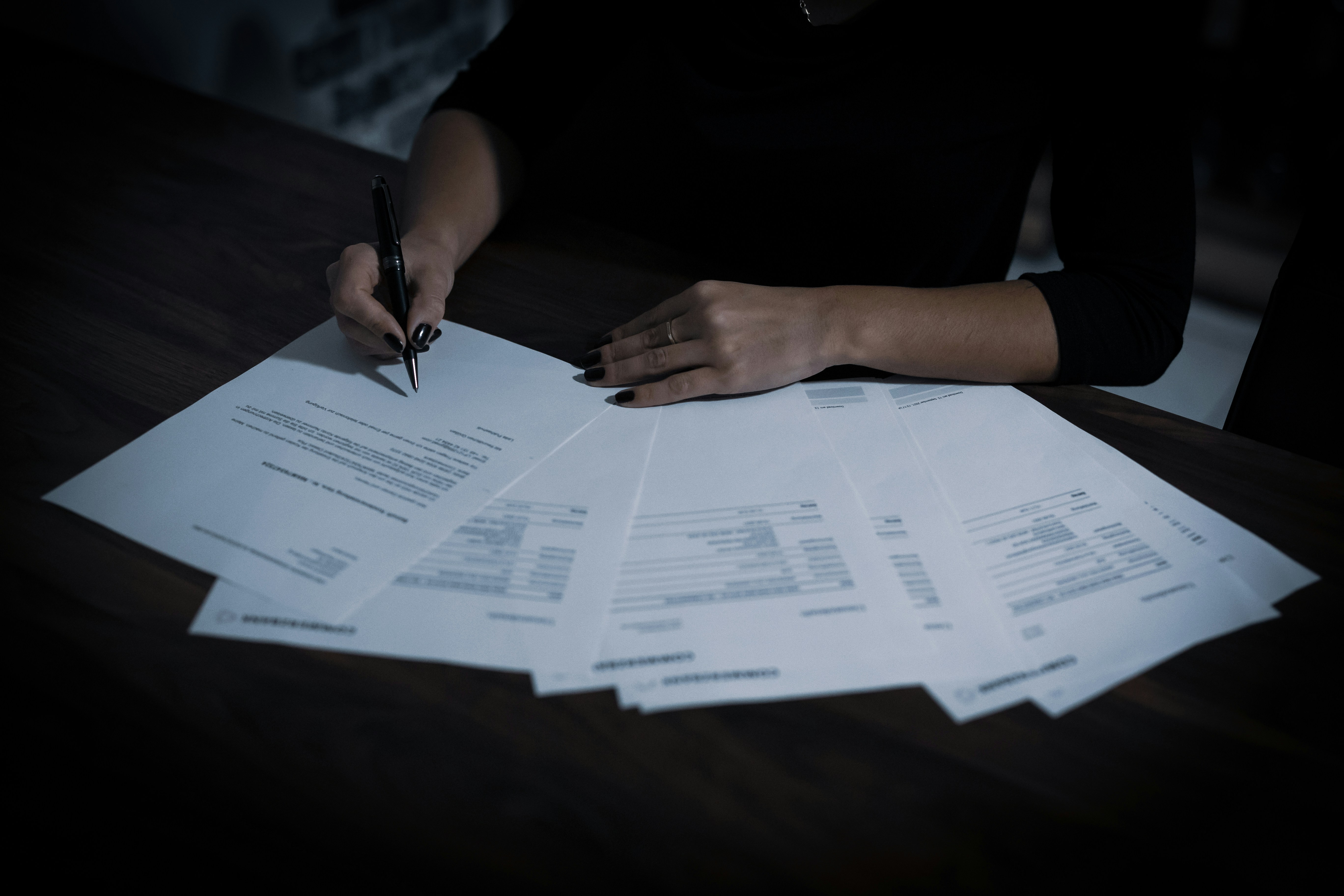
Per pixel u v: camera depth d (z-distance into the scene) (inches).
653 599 22.0
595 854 17.0
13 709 18.5
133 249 33.9
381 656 20.3
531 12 42.2
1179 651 21.7
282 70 89.9
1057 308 31.5
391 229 31.3
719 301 29.7
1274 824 18.2
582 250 36.8
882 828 17.8
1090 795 18.6
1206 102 94.9
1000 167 39.3
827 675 20.6
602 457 26.4
